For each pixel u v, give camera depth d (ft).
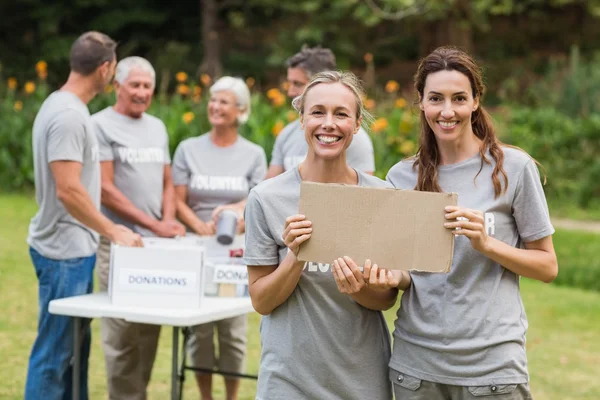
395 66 106.22
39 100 64.90
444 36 97.81
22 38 110.63
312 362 14.79
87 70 21.25
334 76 14.65
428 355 14.85
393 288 15.19
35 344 21.43
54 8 107.76
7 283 37.81
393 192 14.01
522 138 68.33
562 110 76.13
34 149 21.43
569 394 27.78
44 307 21.29
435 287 14.89
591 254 50.42
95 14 112.06
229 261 22.11
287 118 51.90
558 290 43.01
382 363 15.26
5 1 108.88
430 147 15.56
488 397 14.55
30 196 60.39
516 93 91.30
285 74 105.09
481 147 15.23
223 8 114.73
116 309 19.45
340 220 14.05
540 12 103.40
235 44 114.21
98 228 20.89
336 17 94.43
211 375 25.12
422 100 15.39
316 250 14.07
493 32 108.17
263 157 25.62
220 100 24.72
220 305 20.30
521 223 15.03
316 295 14.76
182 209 24.90
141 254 19.88
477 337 14.58
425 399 14.94
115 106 24.23
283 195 14.80
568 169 67.56
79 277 21.38
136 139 23.98
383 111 56.59
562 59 88.89
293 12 105.50
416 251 13.99
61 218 21.15
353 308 14.85
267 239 14.79
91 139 21.24
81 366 21.65
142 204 23.94
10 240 45.52
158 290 19.83
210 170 24.98
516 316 14.82
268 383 14.98
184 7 113.39
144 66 23.88
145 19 109.40
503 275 14.90
